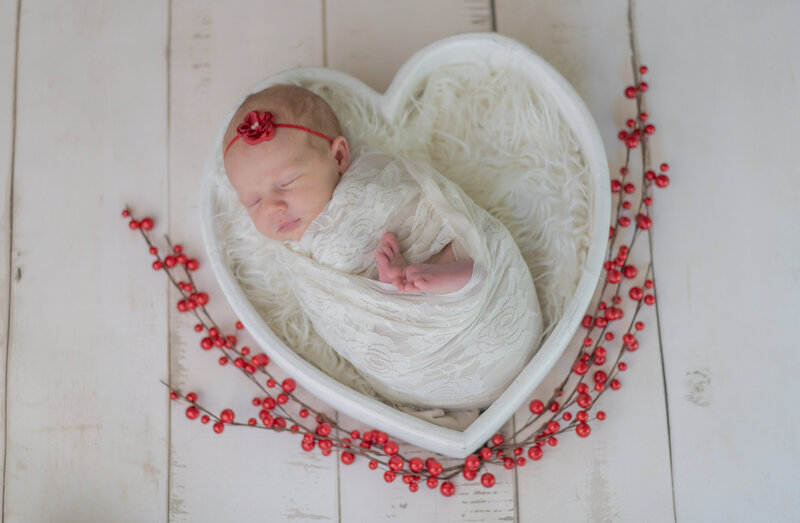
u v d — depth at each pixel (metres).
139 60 1.76
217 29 1.77
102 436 1.59
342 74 1.55
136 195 1.70
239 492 1.55
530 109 1.57
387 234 1.34
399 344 1.37
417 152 1.60
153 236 1.68
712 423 1.55
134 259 1.66
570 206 1.53
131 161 1.71
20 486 1.57
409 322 1.35
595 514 1.52
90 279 1.66
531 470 1.53
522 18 1.76
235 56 1.76
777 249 1.63
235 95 1.74
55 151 1.72
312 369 1.41
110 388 1.61
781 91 1.70
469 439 1.35
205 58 1.76
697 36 1.74
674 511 1.52
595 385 1.52
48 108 1.74
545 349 1.39
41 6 1.79
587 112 1.50
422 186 1.38
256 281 1.56
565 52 1.74
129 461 1.57
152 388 1.60
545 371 1.42
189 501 1.55
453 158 1.62
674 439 1.55
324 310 1.41
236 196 1.53
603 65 1.73
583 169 1.54
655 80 1.72
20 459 1.58
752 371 1.57
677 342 1.59
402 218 1.38
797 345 1.58
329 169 1.41
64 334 1.64
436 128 1.63
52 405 1.61
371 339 1.38
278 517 1.53
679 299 1.61
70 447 1.58
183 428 1.58
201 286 1.64
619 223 1.61
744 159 1.67
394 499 1.53
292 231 1.41
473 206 1.44
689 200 1.66
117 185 1.70
